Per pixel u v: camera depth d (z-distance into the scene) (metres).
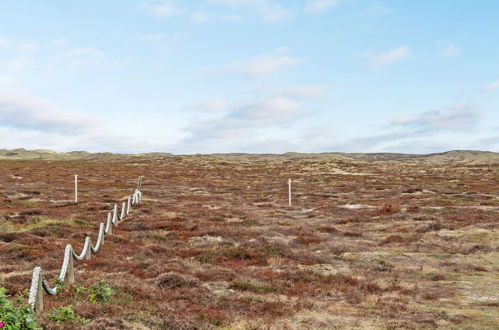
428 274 18.23
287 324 11.73
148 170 118.44
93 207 39.88
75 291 12.60
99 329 9.53
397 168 129.88
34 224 29.20
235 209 43.97
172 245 24.34
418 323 11.88
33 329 8.30
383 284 16.50
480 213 35.03
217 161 165.25
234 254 21.22
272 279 16.94
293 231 30.17
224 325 11.50
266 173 114.31
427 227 29.16
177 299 13.44
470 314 12.79
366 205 46.56
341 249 23.72
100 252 20.44
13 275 15.32
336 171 117.25
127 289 13.52
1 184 68.00
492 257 21.62
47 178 83.31
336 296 15.05
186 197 55.59
